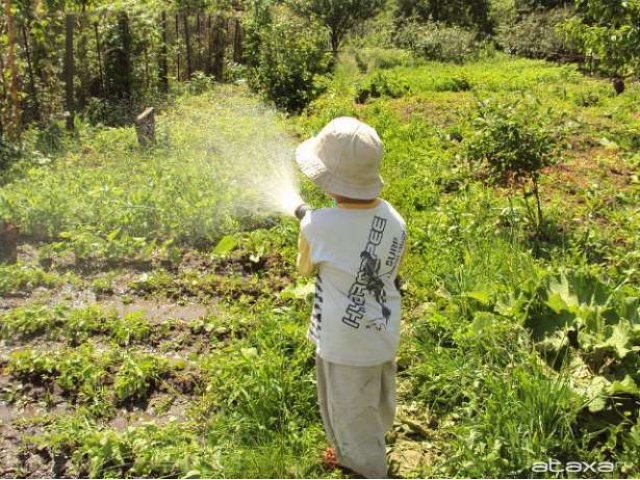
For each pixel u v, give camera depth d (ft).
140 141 27.17
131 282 17.53
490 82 47.21
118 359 14.39
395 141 29.99
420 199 23.31
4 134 28.14
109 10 36.50
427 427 12.87
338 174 9.93
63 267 18.37
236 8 61.82
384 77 43.83
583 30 32.45
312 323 10.66
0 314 16.06
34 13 32.19
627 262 18.40
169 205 20.45
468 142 21.31
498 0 94.99
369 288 10.25
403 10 91.25
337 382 10.47
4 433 12.43
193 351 15.03
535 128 20.39
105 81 36.81
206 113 34.24
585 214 22.13
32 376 13.94
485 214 21.34
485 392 13.03
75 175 22.95
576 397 12.37
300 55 41.75
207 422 12.74
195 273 18.11
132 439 12.03
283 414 12.65
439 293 16.66
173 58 42.32
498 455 11.48
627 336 13.76
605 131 31.89
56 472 11.66
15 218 20.17
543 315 14.90
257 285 17.66
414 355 14.52
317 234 10.19
